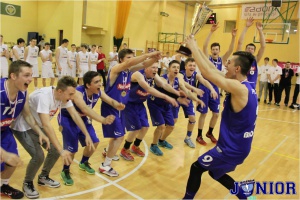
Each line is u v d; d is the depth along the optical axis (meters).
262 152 4.38
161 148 4.19
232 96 2.07
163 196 2.71
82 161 3.12
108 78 3.02
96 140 2.96
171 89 3.56
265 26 12.80
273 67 9.64
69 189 2.69
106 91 3.07
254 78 3.62
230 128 2.16
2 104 2.10
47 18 13.29
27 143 2.41
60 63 8.66
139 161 3.59
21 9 13.05
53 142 2.29
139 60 2.72
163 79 3.77
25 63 2.09
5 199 2.40
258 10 13.75
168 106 3.88
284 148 4.68
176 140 4.67
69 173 2.82
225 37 15.08
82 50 9.12
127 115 3.44
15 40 13.04
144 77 3.36
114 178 3.03
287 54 12.96
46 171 2.67
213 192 2.89
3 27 12.49
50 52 8.30
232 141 2.14
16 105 2.21
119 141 3.03
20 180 2.75
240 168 3.62
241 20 14.47
